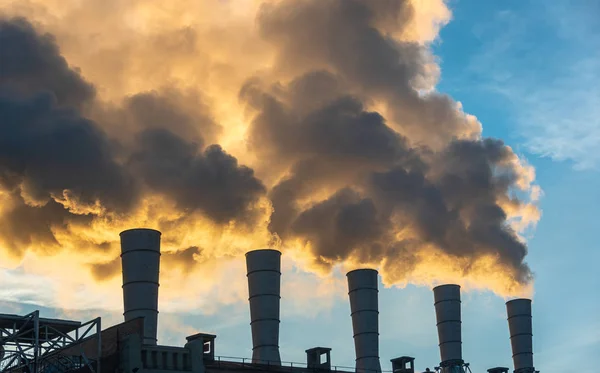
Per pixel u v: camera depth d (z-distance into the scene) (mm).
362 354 96125
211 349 70688
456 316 107375
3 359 61188
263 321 87312
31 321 63062
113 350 59406
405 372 88375
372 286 98688
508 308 114188
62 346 62031
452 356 105312
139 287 77750
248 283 89688
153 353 59188
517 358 111500
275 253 90000
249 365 73188
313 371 79062
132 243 79000
